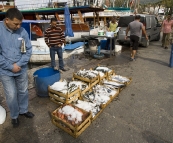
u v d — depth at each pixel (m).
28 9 11.95
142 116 2.80
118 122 2.65
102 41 7.21
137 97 3.41
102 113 2.88
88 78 3.45
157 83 4.09
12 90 2.30
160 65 5.54
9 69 2.13
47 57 7.29
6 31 2.07
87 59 6.32
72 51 7.45
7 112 2.91
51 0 13.41
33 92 3.62
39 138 2.33
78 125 2.27
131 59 6.08
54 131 2.46
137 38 5.70
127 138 2.32
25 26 8.78
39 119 2.73
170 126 2.56
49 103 3.20
